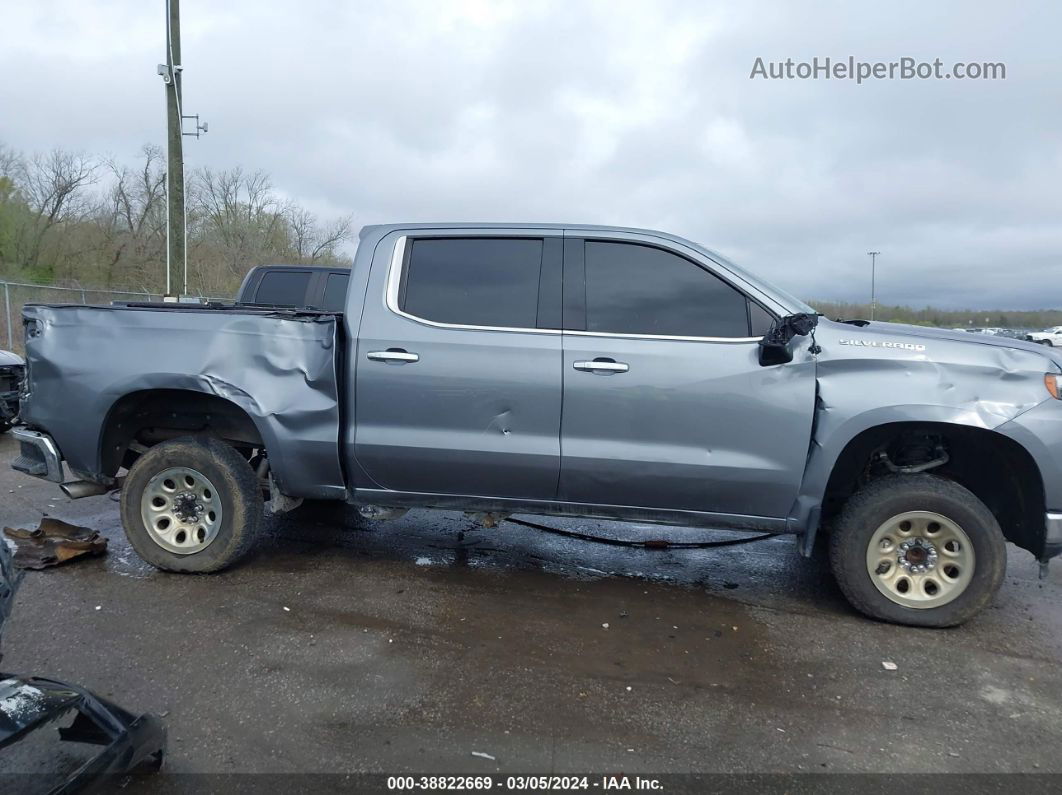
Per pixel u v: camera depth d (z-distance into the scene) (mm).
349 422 4031
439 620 3754
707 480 3732
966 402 3527
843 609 4043
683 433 3734
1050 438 3484
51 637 3432
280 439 4027
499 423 3875
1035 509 3641
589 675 3219
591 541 5234
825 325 3746
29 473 4301
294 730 2740
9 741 1960
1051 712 2986
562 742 2705
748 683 3180
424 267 4066
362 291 4062
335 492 4141
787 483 3691
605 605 4031
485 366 3857
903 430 3717
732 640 3611
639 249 3918
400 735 2725
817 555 4973
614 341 3785
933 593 3766
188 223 36438
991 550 3633
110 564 4422
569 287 3914
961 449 3928
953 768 2598
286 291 8805
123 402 4191
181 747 2619
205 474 4160
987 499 3988
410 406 3943
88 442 4164
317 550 4832
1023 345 3789
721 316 3777
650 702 3004
